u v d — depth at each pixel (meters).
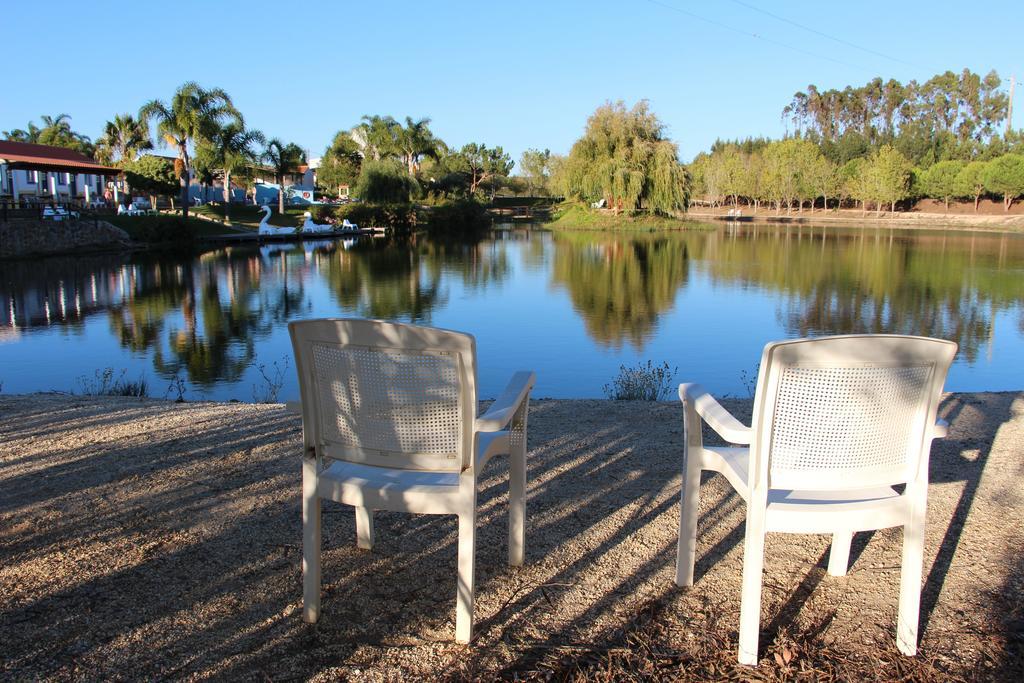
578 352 12.62
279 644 2.13
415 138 56.47
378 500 2.11
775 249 35.28
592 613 2.31
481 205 55.16
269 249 35.59
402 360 2.04
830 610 2.33
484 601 2.38
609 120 52.28
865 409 1.98
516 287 22.11
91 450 3.99
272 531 2.90
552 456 3.92
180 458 3.83
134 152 50.31
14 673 1.98
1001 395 5.35
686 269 26.67
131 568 2.59
